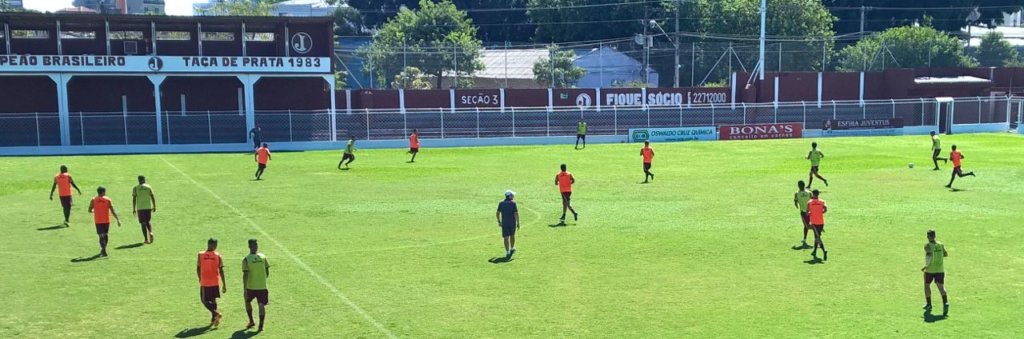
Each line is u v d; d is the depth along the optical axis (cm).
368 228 2548
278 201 3084
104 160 4619
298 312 1670
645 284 1858
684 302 1712
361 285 1873
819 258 2088
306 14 12381
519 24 11706
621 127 6366
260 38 6894
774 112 6500
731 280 1883
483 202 3053
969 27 10494
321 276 1956
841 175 3766
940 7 10675
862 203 2941
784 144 5494
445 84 8838
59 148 5194
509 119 6291
